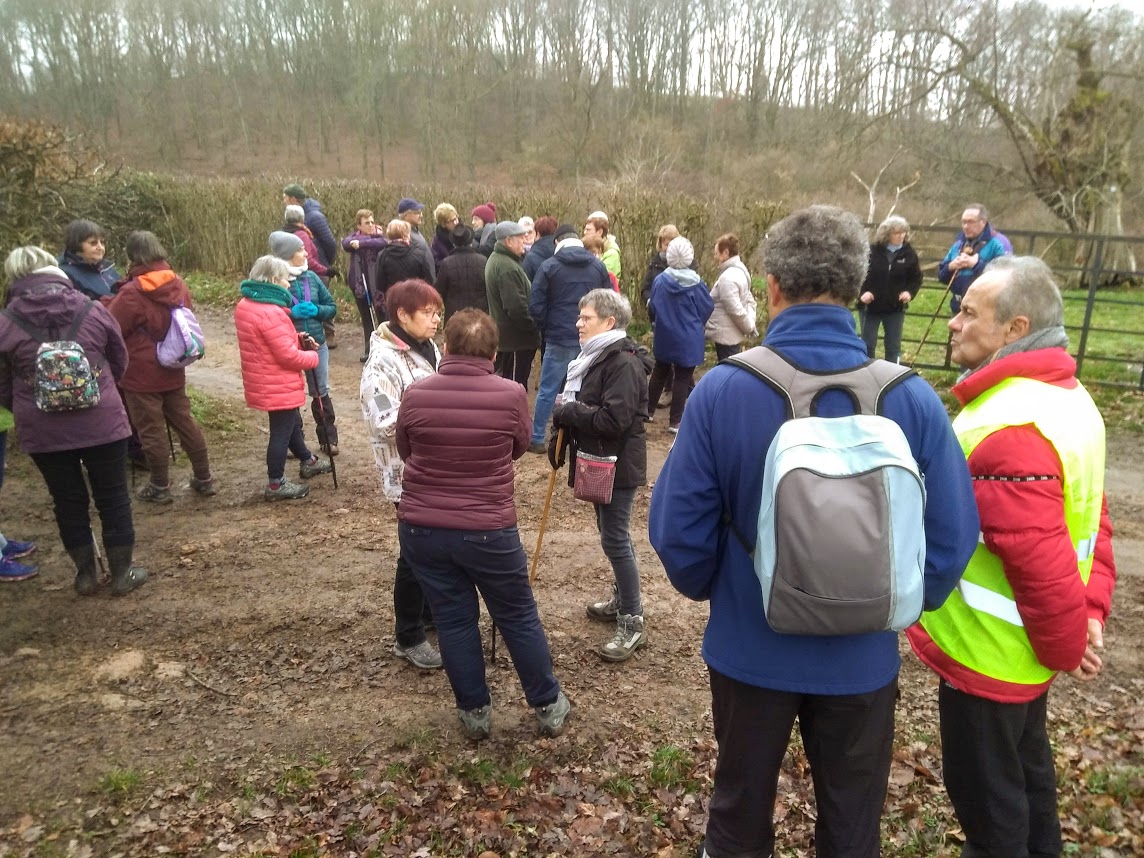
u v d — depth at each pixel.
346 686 3.75
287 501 5.96
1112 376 9.19
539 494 6.24
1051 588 2.02
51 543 5.11
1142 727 3.54
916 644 2.33
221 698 3.63
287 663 3.91
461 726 3.50
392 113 41.25
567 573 4.93
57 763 3.18
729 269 7.83
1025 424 2.07
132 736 3.35
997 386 2.20
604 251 9.12
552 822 2.99
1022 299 2.19
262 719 3.50
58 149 10.63
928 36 20.20
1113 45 19.17
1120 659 4.08
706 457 1.95
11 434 6.60
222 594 4.54
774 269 1.98
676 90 36.84
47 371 3.96
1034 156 19.89
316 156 40.84
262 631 4.18
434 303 3.79
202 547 5.13
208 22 40.16
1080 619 2.04
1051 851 2.48
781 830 2.97
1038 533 2.02
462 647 3.31
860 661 1.94
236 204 15.85
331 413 6.87
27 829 2.85
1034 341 2.20
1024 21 19.86
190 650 3.99
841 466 1.73
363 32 37.38
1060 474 2.06
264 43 40.59
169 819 2.92
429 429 3.10
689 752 3.38
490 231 10.34
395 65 38.06
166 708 3.54
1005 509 2.05
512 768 3.26
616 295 3.78
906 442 1.79
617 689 3.81
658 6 36.09
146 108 39.62
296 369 5.79
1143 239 8.50
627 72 37.06
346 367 10.23
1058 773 3.22
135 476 6.38
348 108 39.78
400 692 3.73
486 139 39.56
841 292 1.95
